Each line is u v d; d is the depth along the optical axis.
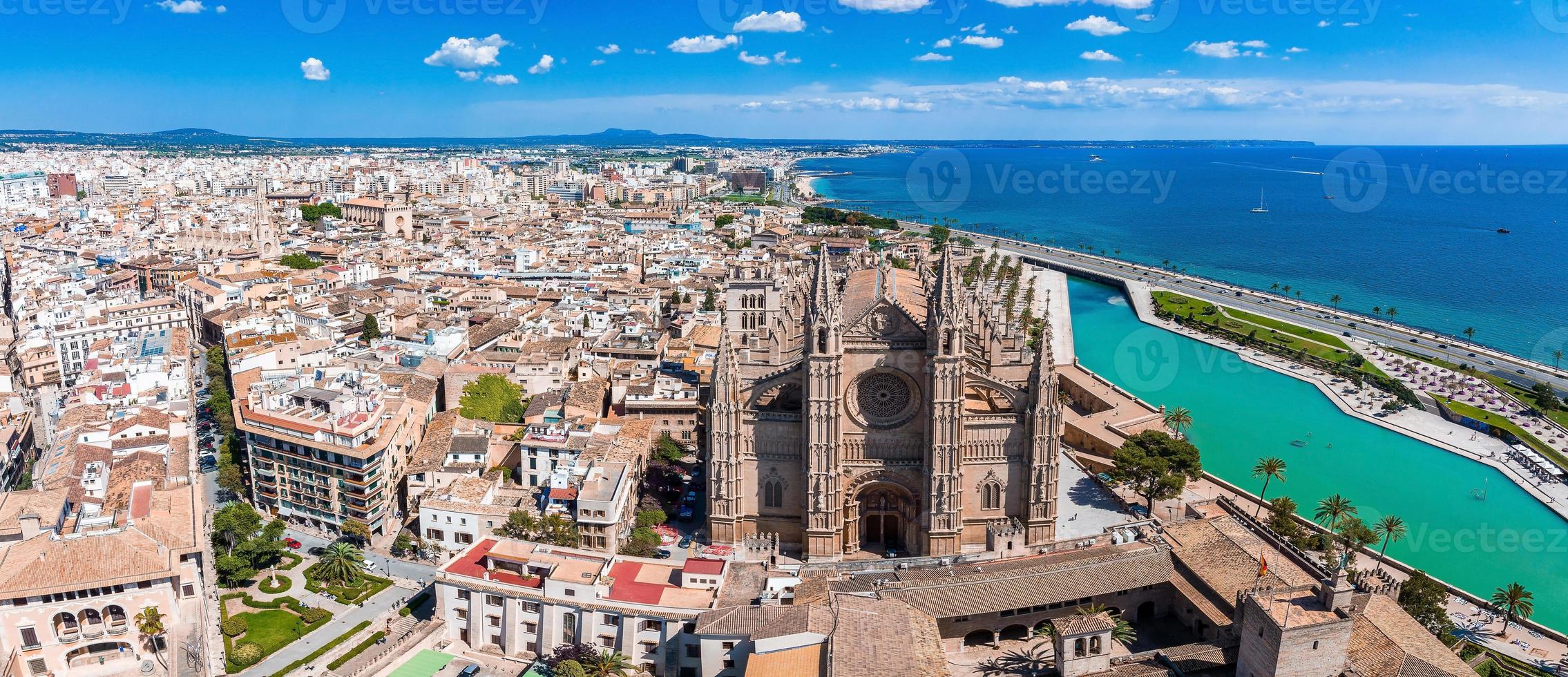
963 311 185.25
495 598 146.12
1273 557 146.88
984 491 171.88
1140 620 151.50
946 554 169.75
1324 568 145.38
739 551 172.12
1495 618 164.50
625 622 138.75
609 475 182.25
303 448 189.88
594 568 148.25
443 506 178.38
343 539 188.88
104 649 137.38
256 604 160.38
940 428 163.75
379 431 196.88
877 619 126.69
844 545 174.38
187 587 144.75
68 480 170.00
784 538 176.38
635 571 149.12
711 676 128.50
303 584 169.25
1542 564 191.38
